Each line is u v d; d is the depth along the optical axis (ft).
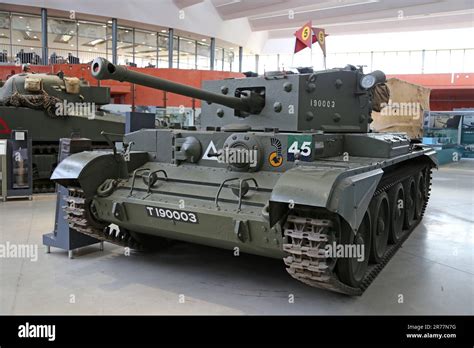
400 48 117.80
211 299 19.71
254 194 19.15
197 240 21.07
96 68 17.58
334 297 20.08
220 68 118.21
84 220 23.06
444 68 118.21
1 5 81.25
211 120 27.20
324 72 25.11
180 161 23.39
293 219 16.33
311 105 24.12
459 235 32.60
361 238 20.95
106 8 86.89
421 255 27.17
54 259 25.46
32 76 48.34
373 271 22.76
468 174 73.51
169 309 18.56
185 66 109.09
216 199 19.26
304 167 17.74
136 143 25.59
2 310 18.28
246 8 97.76
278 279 22.44
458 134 103.71
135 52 99.35
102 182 23.18
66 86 49.57
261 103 24.48
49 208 39.99
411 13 89.45
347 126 26.86
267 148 20.52
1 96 48.80
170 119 66.95
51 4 82.33
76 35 91.71
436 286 21.59
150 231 22.72
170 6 94.27
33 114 47.32
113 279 22.20
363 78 26.37
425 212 41.60
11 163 43.04
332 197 15.52
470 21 96.73
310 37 33.68
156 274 23.04
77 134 50.14
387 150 23.65
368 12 92.32
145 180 22.12
